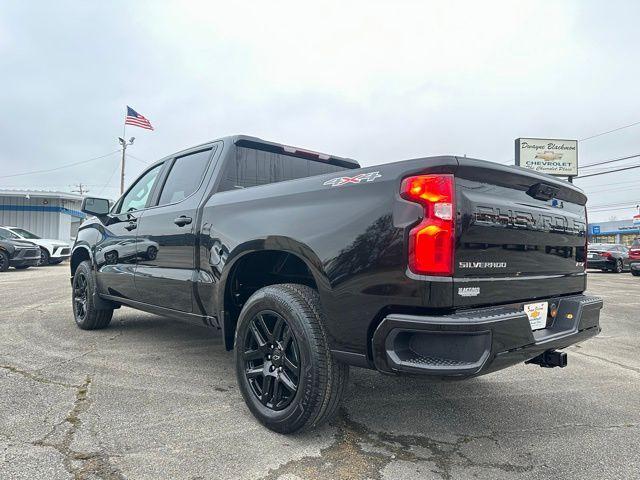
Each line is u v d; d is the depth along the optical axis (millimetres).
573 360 4758
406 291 2191
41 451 2426
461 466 2412
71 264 5812
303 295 2678
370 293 2311
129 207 4812
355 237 2395
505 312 2305
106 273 4828
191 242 3562
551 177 2891
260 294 2848
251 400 2869
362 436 2738
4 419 2816
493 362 2193
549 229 2850
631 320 7406
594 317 3000
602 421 3084
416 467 2379
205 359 4250
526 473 2357
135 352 4461
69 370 3828
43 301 7828
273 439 2643
